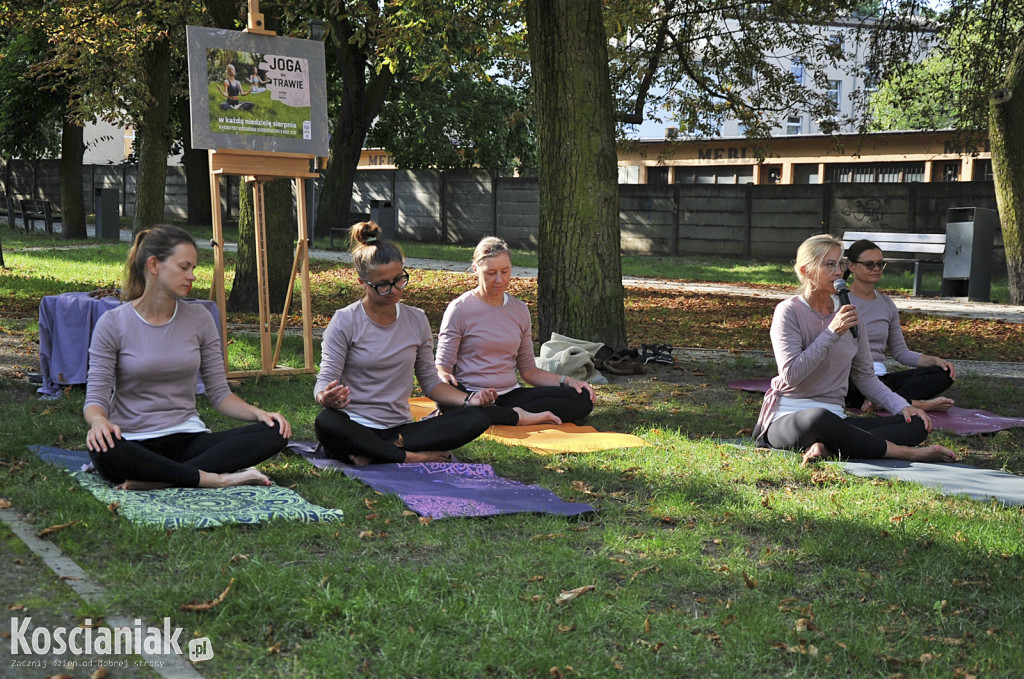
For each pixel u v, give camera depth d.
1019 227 14.26
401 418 5.39
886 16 15.16
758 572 3.84
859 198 21.84
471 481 4.92
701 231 23.81
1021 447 6.19
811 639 3.27
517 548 3.95
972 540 4.23
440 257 21.11
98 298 6.82
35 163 32.56
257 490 4.52
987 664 3.14
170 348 4.58
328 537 3.97
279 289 11.24
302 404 6.80
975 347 10.62
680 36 16.02
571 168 8.66
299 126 7.49
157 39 14.91
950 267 15.83
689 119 17.56
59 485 4.38
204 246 21.36
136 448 4.36
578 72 8.58
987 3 14.51
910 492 4.97
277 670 2.87
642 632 3.26
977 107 14.97
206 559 3.62
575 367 7.94
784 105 17.12
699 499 4.86
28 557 3.57
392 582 3.48
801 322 5.84
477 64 17.75
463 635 3.14
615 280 8.81
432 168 29.59
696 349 10.38
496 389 6.41
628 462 5.48
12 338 8.87
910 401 7.02
